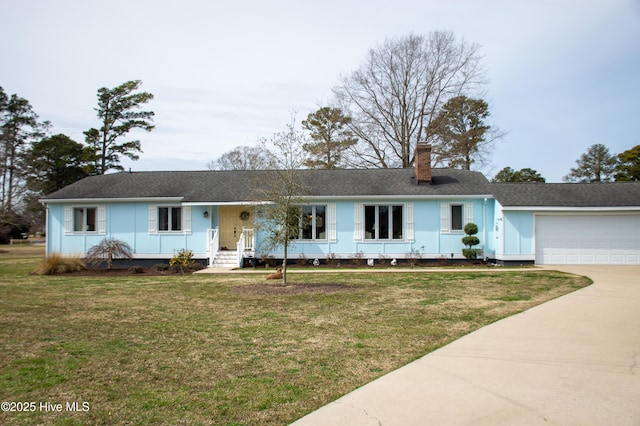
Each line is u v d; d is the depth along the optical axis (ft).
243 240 72.49
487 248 73.46
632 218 70.18
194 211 75.41
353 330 27.89
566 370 19.52
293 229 48.88
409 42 121.80
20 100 166.71
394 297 39.93
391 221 74.08
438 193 73.10
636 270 60.18
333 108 132.77
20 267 75.10
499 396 16.75
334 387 18.30
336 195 73.10
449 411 15.52
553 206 69.05
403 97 124.47
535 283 47.44
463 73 120.67
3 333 27.61
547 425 14.32
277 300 39.11
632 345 23.20
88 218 77.25
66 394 17.83
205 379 19.48
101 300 39.88
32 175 160.56
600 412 15.21
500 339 24.75
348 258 73.87
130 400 17.20
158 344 25.05
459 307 34.76
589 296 38.24
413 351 23.11
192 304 37.60
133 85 152.87
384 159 128.57
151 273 64.54
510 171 166.61
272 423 15.08
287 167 51.13
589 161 182.91
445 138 124.77
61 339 26.17
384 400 16.63
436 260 73.26
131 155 155.43
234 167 178.70
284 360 21.97
